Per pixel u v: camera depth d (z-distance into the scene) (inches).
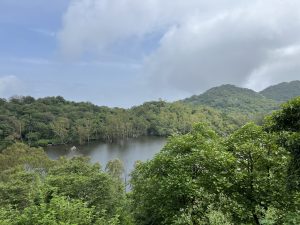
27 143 5851.4
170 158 719.7
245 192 679.7
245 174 658.2
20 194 1236.5
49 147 5826.8
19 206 1162.0
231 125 7849.4
